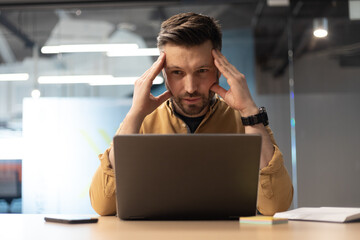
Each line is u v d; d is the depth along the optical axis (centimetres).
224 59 171
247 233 94
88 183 450
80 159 454
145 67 464
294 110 449
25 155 453
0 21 475
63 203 448
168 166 120
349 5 447
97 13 472
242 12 475
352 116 436
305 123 445
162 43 171
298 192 439
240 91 167
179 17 175
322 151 441
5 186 450
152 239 86
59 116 459
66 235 93
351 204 433
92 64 466
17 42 471
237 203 122
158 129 186
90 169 452
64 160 454
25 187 451
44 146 455
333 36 448
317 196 436
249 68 470
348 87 440
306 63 452
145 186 121
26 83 465
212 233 94
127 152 120
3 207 448
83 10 473
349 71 441
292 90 453
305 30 457
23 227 110
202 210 122
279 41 468
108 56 465
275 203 158
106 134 455
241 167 121
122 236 90
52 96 462
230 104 170
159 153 120
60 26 472
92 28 470
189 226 107
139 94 172
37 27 473
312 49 452
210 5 473
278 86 464
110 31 470
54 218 123
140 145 119
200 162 120
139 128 170
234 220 122
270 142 162
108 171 153
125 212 122
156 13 470
